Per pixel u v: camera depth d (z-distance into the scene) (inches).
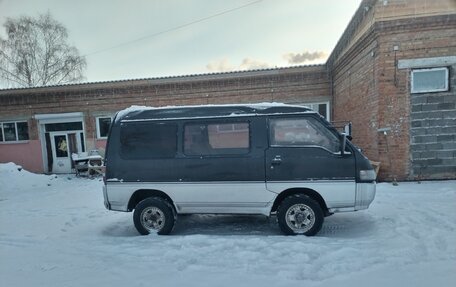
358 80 405.4
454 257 143.1
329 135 188.7
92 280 135.3
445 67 324.5
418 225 190.9
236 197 193.8
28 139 668.7
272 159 189.5
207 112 203.0
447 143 328.8
